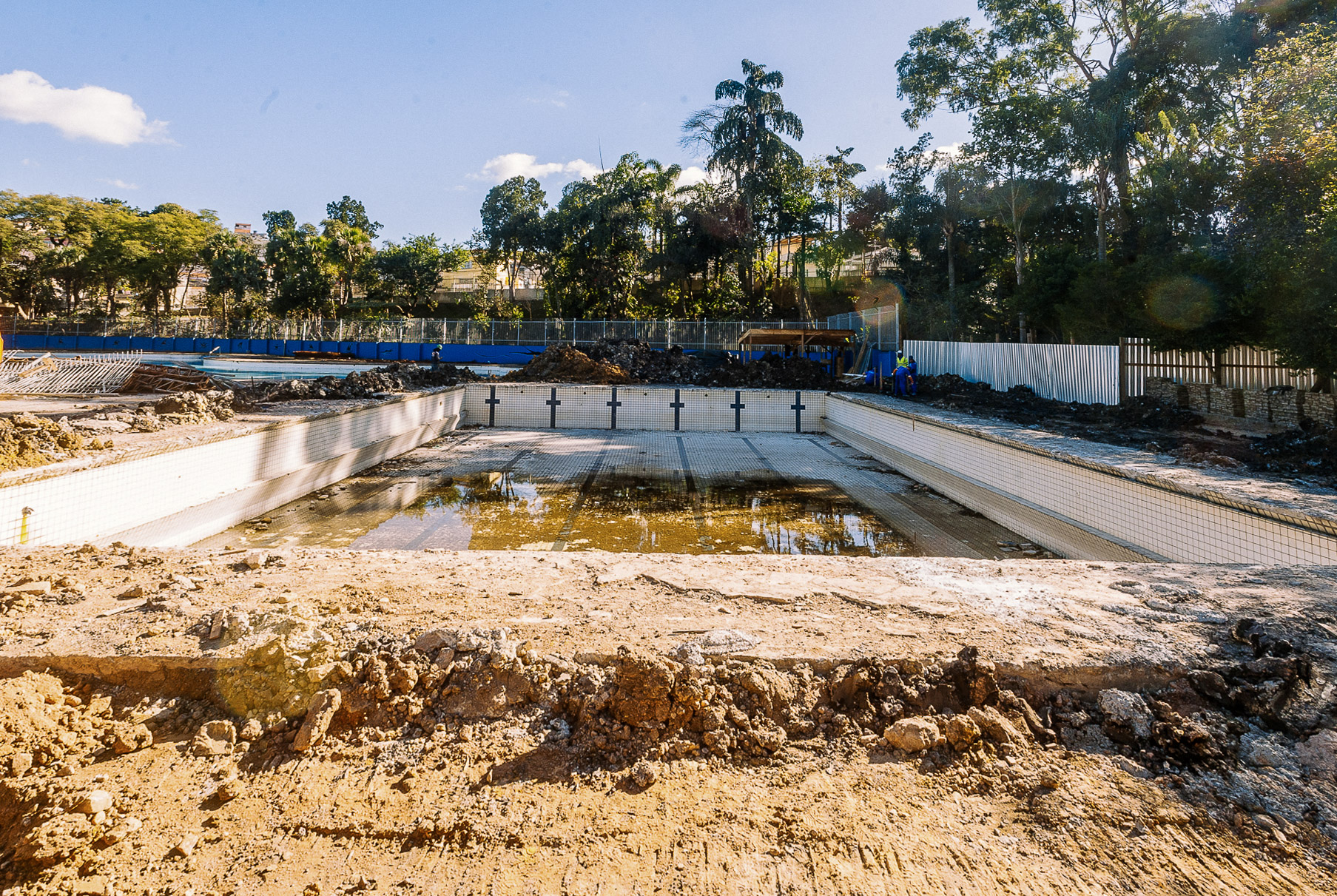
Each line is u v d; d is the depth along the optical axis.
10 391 15.28
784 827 2.15
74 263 51.28
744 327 33.47
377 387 15.57
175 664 2.74
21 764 2.28
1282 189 12.60
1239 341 13.46
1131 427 11.77
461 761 2.42
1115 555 6.64
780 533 8.12
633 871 1.99
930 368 23.91
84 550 4.32
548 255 46.34
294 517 8.49
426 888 1.93
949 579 3.92
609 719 2.60
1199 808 2.19
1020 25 28.34
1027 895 1.89
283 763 2.42
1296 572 4.04
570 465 12.65
